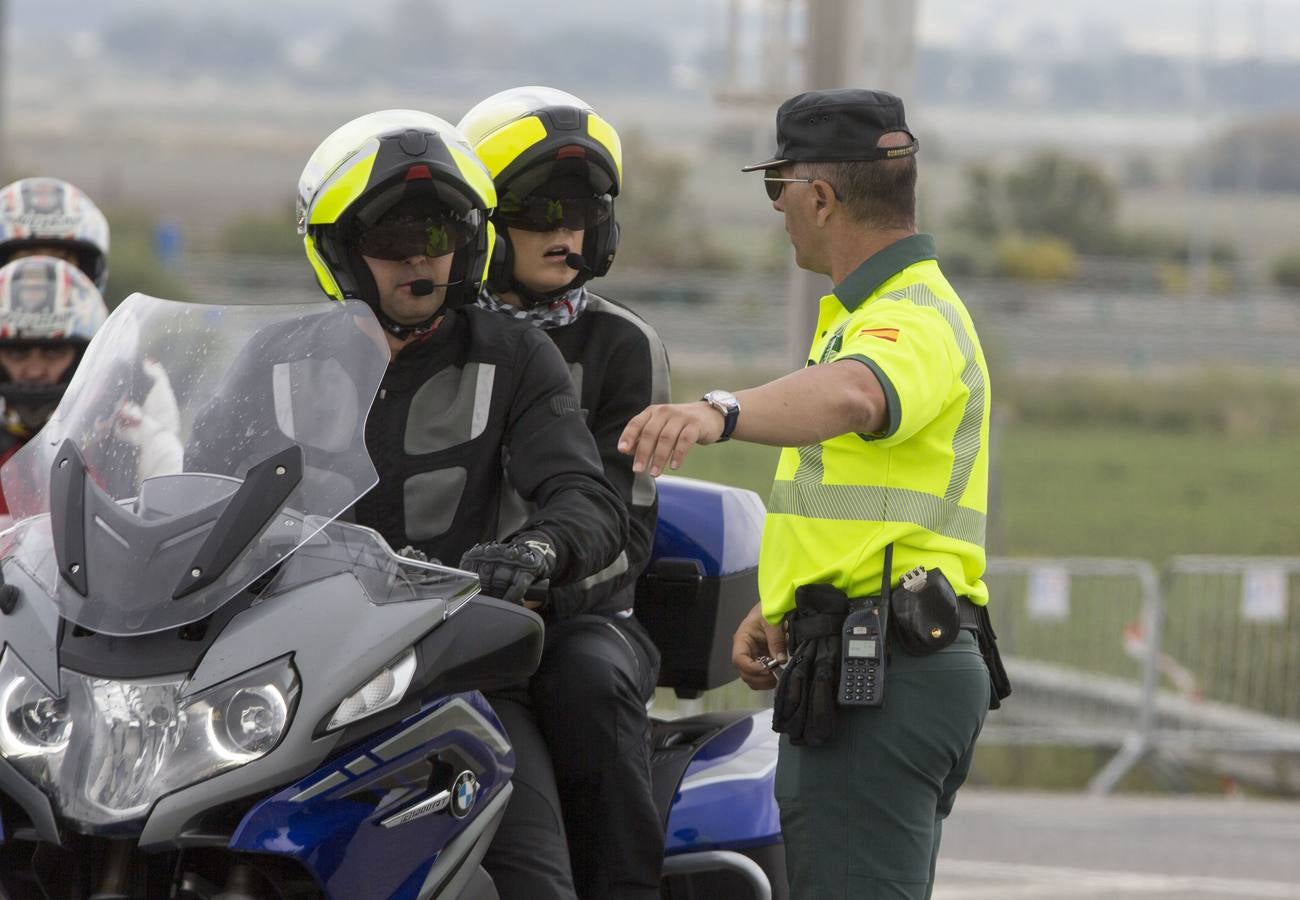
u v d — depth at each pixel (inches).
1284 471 4010.8
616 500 422.0
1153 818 1184.8
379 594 359.9
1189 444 4549.7
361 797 349.7
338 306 386.3
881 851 431.2
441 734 365.4
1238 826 1150.3
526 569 383.6
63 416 388.5
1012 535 2942.9
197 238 7514.8
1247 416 4906.5
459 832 370.9
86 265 737.0
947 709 429.7
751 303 6279.5
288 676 342.0
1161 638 1485.0
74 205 731.4
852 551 432.8
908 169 452.4
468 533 422.0
